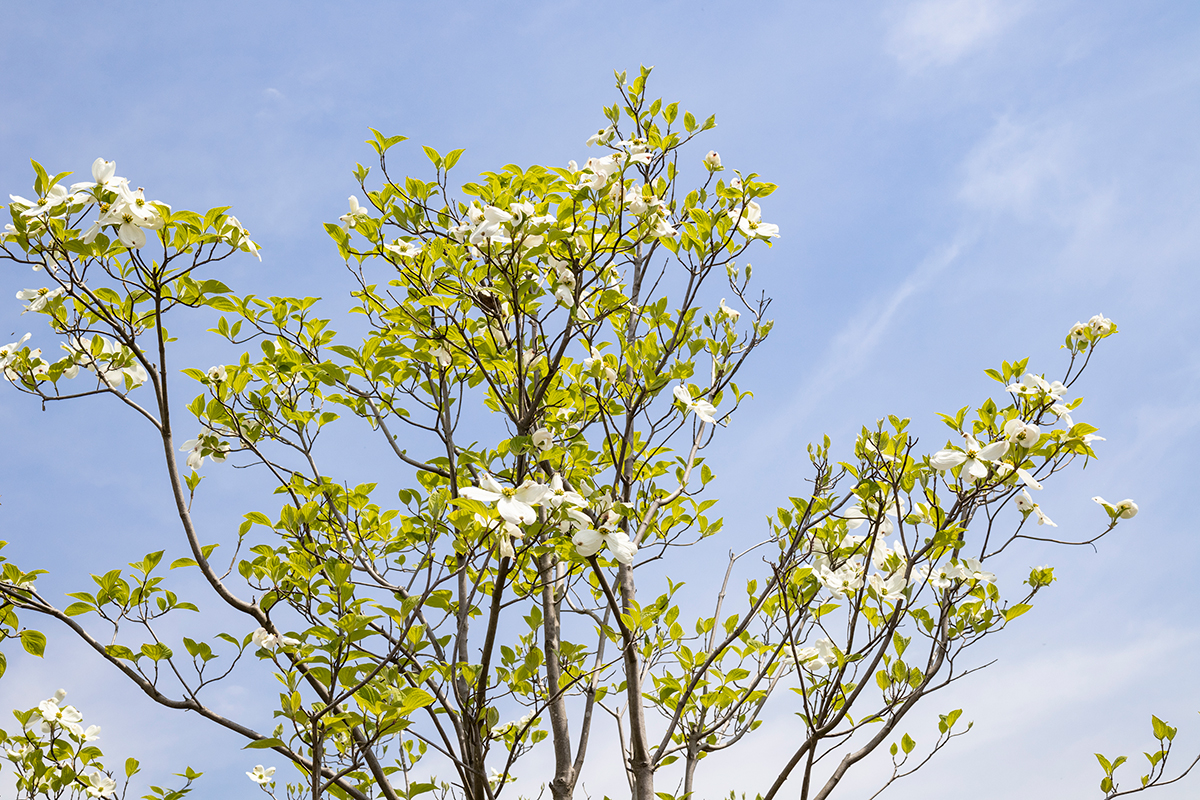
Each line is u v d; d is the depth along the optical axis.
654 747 3.17
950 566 2.81
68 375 2.87
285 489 3.26
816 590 3.07
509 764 2.72
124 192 2.25
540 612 3.23
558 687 3.34
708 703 3.17
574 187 2.78
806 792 2.70
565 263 2.92
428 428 3.05
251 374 3.19
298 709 2.45
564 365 3.15
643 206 2.91
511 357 2.93
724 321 3.76
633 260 3.63
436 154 2.71
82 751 3.28
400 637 2.37
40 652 2.60
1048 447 2.46
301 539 2.97
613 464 3.61
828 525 3.18
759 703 3.32
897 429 2.85
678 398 3.15
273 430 3.32
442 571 2.71
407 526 3.06
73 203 2.20
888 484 2.86
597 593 3.88
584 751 3.34
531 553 2.38
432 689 2.67
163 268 2.38
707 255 3.24
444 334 3.03
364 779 3.12
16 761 3.19
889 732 2.78
